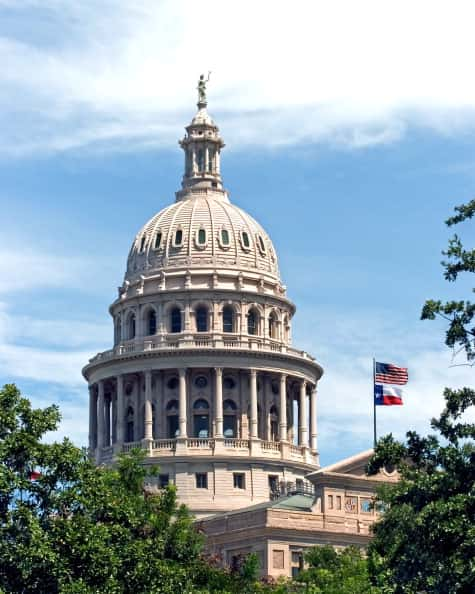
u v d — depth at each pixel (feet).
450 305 329.52
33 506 357.00
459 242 331.98
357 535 642.63
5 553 344.49
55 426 364.58
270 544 629.92
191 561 417.08
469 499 323.78
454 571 322.55
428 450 336.90
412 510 355.36
